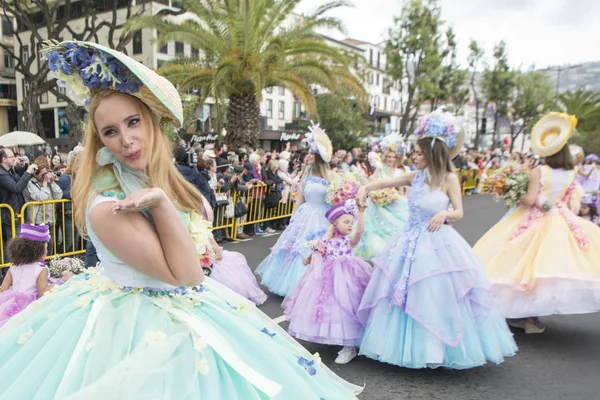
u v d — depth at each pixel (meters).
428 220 3.88
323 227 5.61
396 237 4.02
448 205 3.90
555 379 3.78
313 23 14.49
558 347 4.45
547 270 4.22
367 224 6.60
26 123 18.12
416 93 33.22
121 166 1.62
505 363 4.08
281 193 10.63
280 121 40.84
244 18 12.95
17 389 1.45
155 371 1.42
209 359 1.57
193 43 13.70
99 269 1.82
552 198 4.53
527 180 4.63
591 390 3.61
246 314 1.99
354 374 3.83
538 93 46.16
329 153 5.91
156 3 25.14
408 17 30.47
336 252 4.16
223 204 8.76
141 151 1.59
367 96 15.86
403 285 3.65
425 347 3.49
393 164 7.38
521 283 4.30
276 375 1.69
